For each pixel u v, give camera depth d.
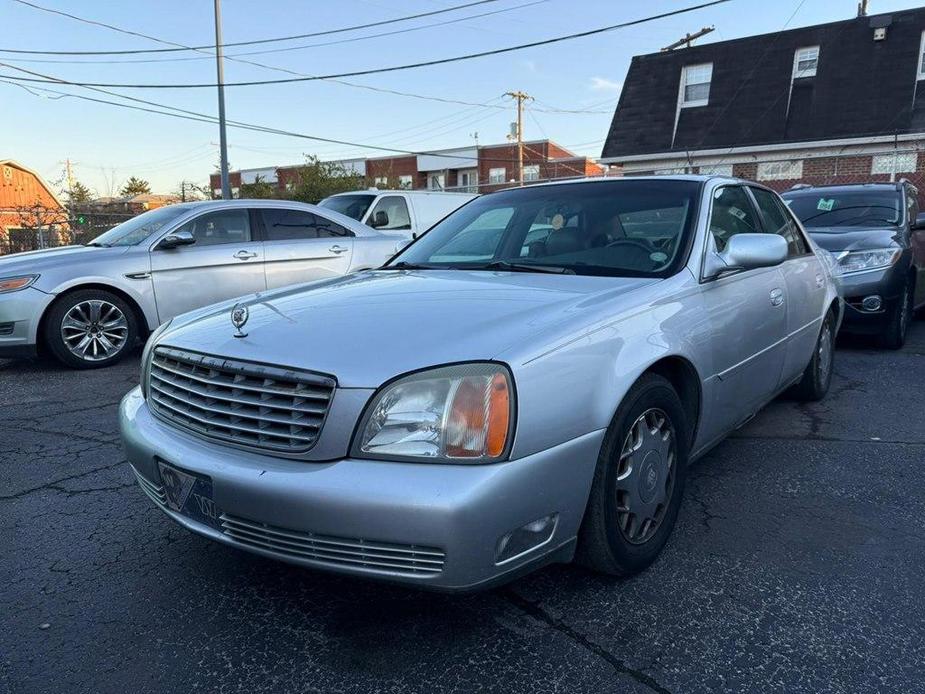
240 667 2.26
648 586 2.68
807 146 22.89
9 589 2.74
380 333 2.34
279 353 2.30
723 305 3.22
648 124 26.77
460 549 2.02
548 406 2.20
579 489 2.33
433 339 2.25
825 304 4.80
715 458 4.05
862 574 2.76
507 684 2.15
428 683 2.17
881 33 23.28
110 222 17.77
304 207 7.93
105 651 2.35
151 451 2.51
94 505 3.51
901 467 3.90
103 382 6.12
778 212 4.55
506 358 2.15
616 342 2.50
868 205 7.96
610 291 2.77
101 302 6.62
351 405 2.11
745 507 3.38
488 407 2.09
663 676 2.18
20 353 6.37
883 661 2.23
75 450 4.31
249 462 2.23
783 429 4.57
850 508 3.37
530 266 3.29
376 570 2.09
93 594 2.70
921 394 5.41
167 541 3.13
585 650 2.30
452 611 2.54
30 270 6.34
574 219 3.59
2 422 4.91
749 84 25.12
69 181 39.91
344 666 2.25
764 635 2.37
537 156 41.69
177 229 7.02
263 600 2.64
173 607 2.60
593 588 2.66
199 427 2.44
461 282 3.00
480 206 4.09
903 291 7.01
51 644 2.38
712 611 2.51
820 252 5.10
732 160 24.69
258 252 7.39
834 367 6.37
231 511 2.24
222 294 7.21
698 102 26.39
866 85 23.02
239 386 2.32
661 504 2.82
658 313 2.78
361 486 2.04
